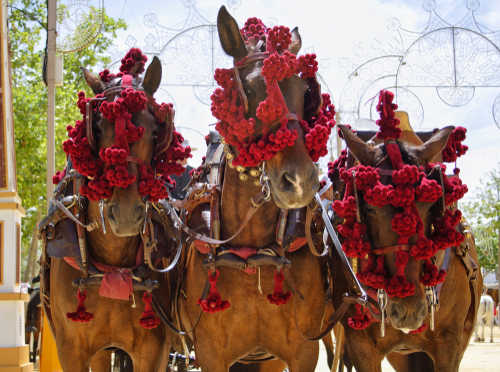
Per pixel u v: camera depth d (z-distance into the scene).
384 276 3.65
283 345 4.06
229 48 3.62
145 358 4.22
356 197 3.72
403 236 3.55
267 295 3.87
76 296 4.13
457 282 4.34
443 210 3.74
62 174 4.61
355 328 4.21
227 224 4.00
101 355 4.89
